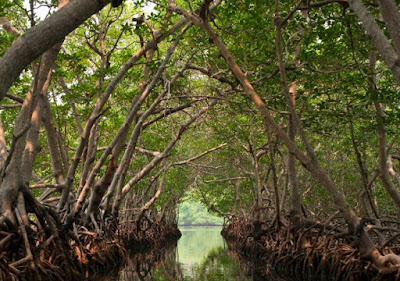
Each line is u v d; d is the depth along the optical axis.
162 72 13.90
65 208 13.60
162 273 13.38
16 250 8.91
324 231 11.85
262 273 13.27
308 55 10.20
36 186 11.83
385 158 10.11
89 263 12.69
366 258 9.05
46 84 10.91
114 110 17.36
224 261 17.12
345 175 19.92
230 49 12.02
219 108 15.55
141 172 17.56
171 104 17.58
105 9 17.08
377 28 5.76
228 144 19.16
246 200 32.91
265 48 10.66
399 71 5.45
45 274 9.09
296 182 13.01
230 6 10.07
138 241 22.17
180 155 25.88
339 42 10.46
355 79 9.91
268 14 10.43
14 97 12.04
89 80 14.02
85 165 13.61
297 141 18.41
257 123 17.64
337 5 10.22
